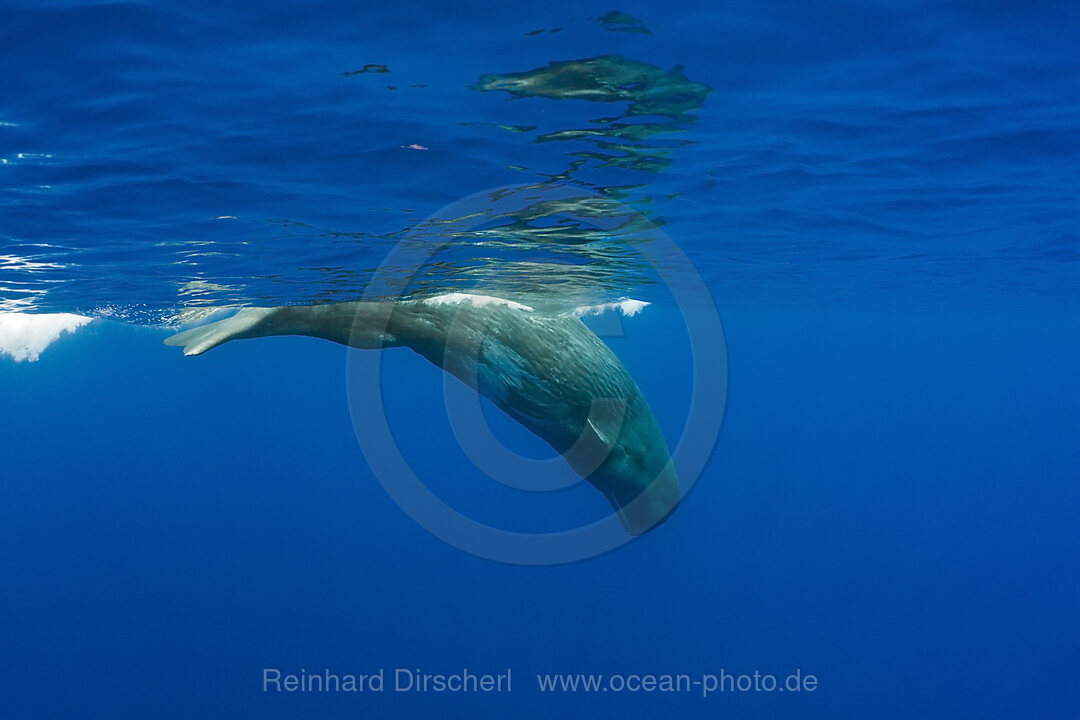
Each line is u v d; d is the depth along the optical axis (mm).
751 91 6000
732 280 18734
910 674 25531
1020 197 9797
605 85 5754
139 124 6117
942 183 9016
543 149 6949
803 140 7238
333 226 9102
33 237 9547
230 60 5238
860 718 22328
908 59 5668
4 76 5352
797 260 15359
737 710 22438
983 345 49312
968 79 6035
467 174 7477
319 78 5492
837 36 5285
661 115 6363
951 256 15117
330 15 4816
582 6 4742
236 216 8617
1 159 6762
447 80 5574
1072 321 35000
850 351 53562
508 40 5090
